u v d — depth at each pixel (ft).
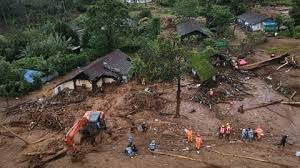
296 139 139.33
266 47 251.80
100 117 137.28
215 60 210.79
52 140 137.39
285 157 125.80
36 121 152.56
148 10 359.05
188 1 327.88
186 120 151.02
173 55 144.15
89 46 247.09
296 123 151.74
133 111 157.79
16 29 311.88
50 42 232.73
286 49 244.01
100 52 234.17
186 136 137.69
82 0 407.03
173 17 343.46
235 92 178.60
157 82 186.91
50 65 202.39
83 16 320.50
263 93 178.50
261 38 264.93
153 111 158.51
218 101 168.45
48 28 268.82
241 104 166.71
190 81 188.85
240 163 121.49
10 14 340.18
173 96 172.14
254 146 132.87
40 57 213.46
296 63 212.23
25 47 241.96
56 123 148.46
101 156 125.90
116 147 131.44
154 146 128.36
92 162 122.62
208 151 128.67
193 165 120.26
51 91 185.68
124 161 122.62
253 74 201.57
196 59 195.31
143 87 183.21
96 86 183.42
